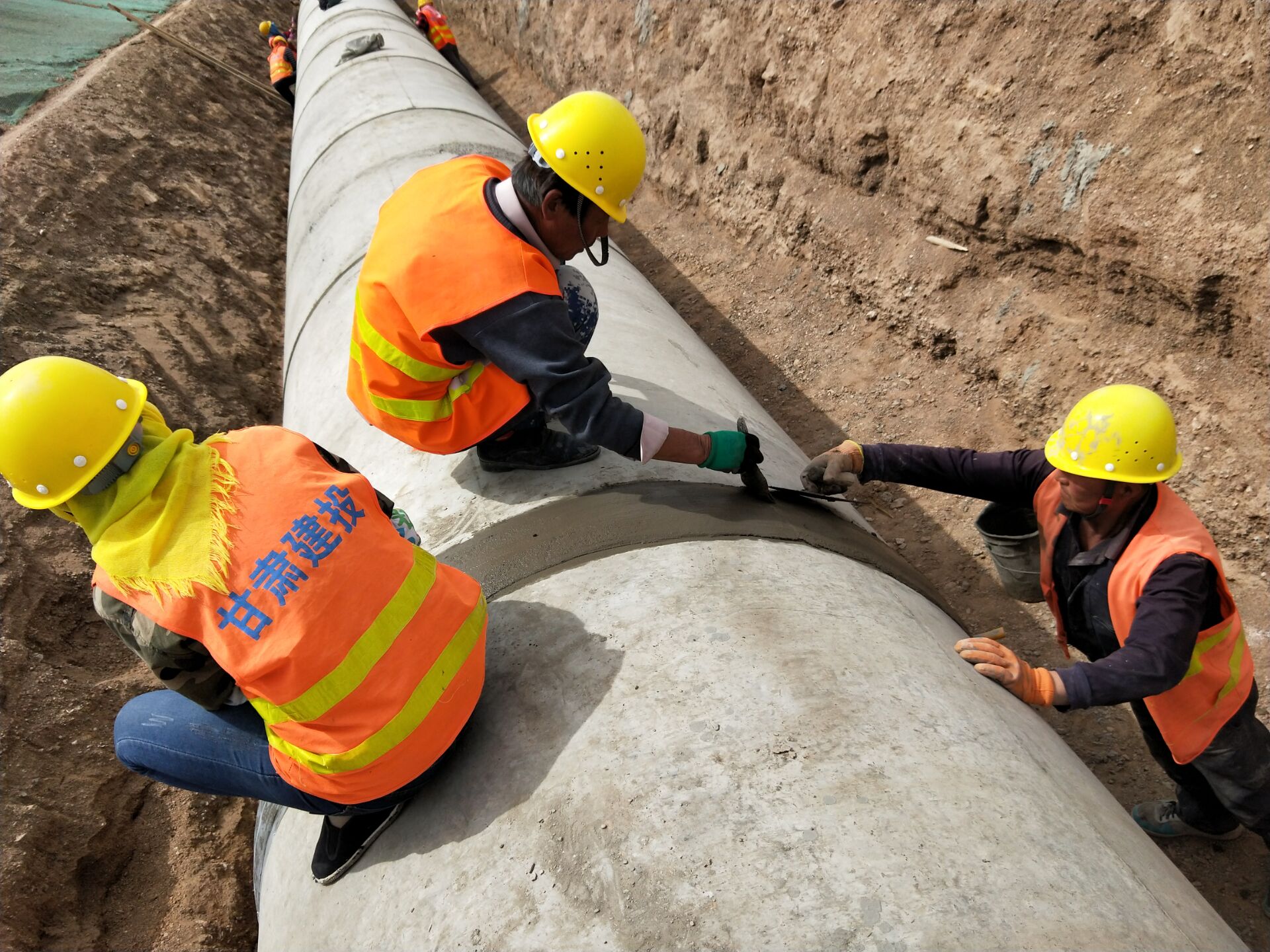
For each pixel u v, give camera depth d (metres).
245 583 1.36
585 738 1.59
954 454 2.35
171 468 1.40
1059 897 1.31
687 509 2.14
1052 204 3.65
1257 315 3.03
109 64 9.13
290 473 1.45
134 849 3.29
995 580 3.55
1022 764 1.59
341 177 4.83
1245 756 2.17
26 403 1.29
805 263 5.23
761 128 5.58
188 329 6.08
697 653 1.70
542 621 1.87
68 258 6.15
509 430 2.25
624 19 7.03
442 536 2.24
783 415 4.62
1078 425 1.96
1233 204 3.03
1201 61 3.12
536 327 1.73
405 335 1.85
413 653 1.50
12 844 3.05
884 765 1.47
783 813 1.39
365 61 6.55
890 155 4.51
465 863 1.51
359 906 1.61
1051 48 3.65
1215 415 3.22
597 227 1.90
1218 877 2.60
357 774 1.52
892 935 1.21
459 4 11.23
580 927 1.33
